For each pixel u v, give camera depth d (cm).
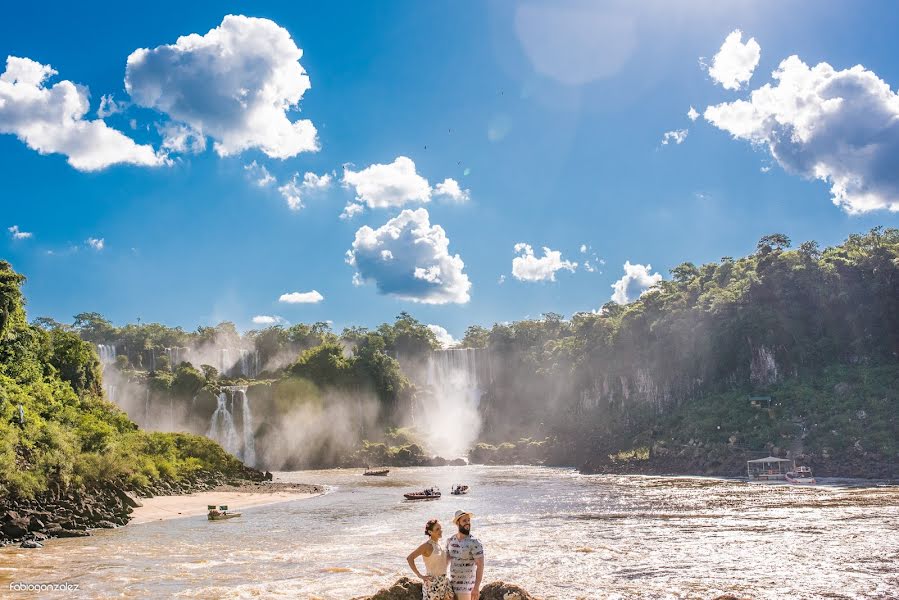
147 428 15112
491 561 2788
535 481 8562
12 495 3897
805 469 7612
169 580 2467
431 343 19825
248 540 3562
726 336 11962
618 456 11188
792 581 2316
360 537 3631
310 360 16762
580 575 2477
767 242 13362
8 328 6775
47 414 6259
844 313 11544
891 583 2256
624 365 14312
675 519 4141
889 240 12800
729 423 10275
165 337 19900
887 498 5116
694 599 2094
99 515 4300
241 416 15475
